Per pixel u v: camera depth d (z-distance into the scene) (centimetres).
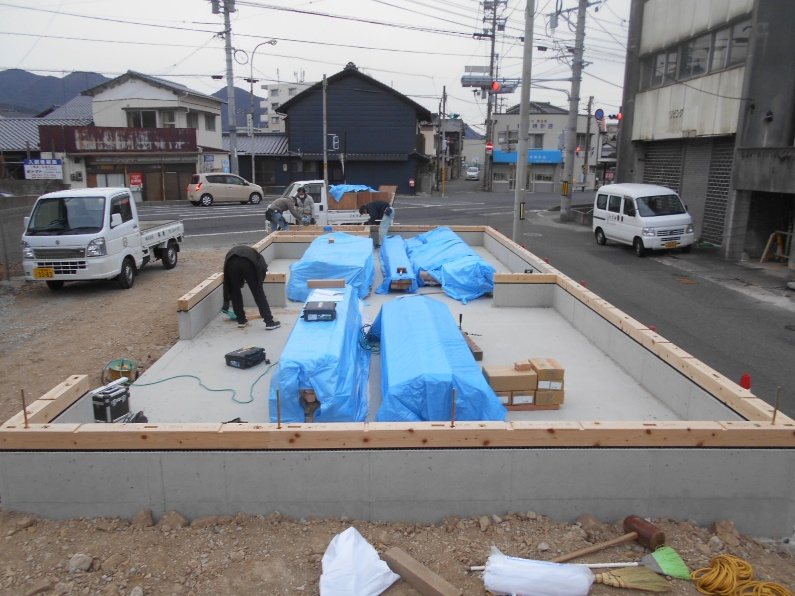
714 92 1869
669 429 460
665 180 2270
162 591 388
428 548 436
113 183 3591
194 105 4006
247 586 393
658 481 469
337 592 378
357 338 739
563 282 945
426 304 794
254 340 832
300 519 471
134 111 3856
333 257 1064
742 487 470
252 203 3459
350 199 1970
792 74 1568
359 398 635
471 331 874
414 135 4247
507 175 5781
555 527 463
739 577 400
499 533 452
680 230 1791
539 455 464
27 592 385
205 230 2323
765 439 461
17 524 457
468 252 1148
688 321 1121
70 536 446
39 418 489
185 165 3703
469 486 469
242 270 849
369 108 4216
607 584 396
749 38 1644
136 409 627
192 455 460
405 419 557
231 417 611
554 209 3234
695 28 1953
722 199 1925
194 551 429
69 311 1156
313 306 704
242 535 448
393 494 469
